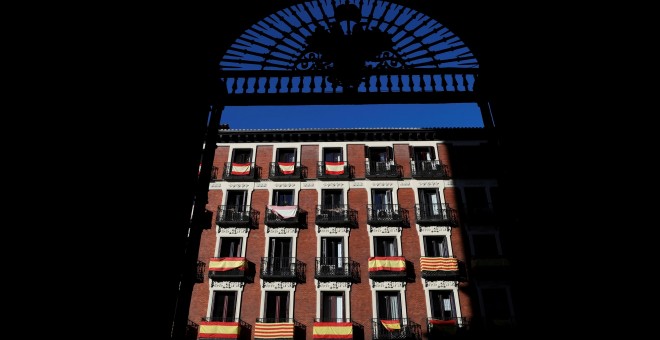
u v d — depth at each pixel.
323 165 25.19
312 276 22.00
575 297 3.77
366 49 6.16
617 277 3.42
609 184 3.66
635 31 3.77
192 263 4.84
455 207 23.67
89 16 3.72
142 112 4.26
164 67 4.73
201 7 5.52
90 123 3.58
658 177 3.23
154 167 4.33
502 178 5.02
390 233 23.08
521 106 4.95
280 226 23.27
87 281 3.31
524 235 4.43
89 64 3.67
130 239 3.86
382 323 20.53
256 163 25.66
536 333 4.00
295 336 20.48
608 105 3.84
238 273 21.59
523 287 4.30
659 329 3.02
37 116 3.08
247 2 5.90
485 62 5.58
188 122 5.04
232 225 23.23
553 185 4.25
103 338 3.40
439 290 21.53
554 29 4.65
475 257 22.05
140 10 4.39
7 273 2.64
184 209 4.78
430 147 25.89
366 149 25.98
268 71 6.05
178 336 4.40
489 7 5.68
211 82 5.65
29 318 2.76
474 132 25.84
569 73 4.34
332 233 23.11
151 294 4.02
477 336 20.14
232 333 20.09
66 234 3.17
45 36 3.25
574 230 3.91
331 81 6.04
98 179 3.58
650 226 3.22
